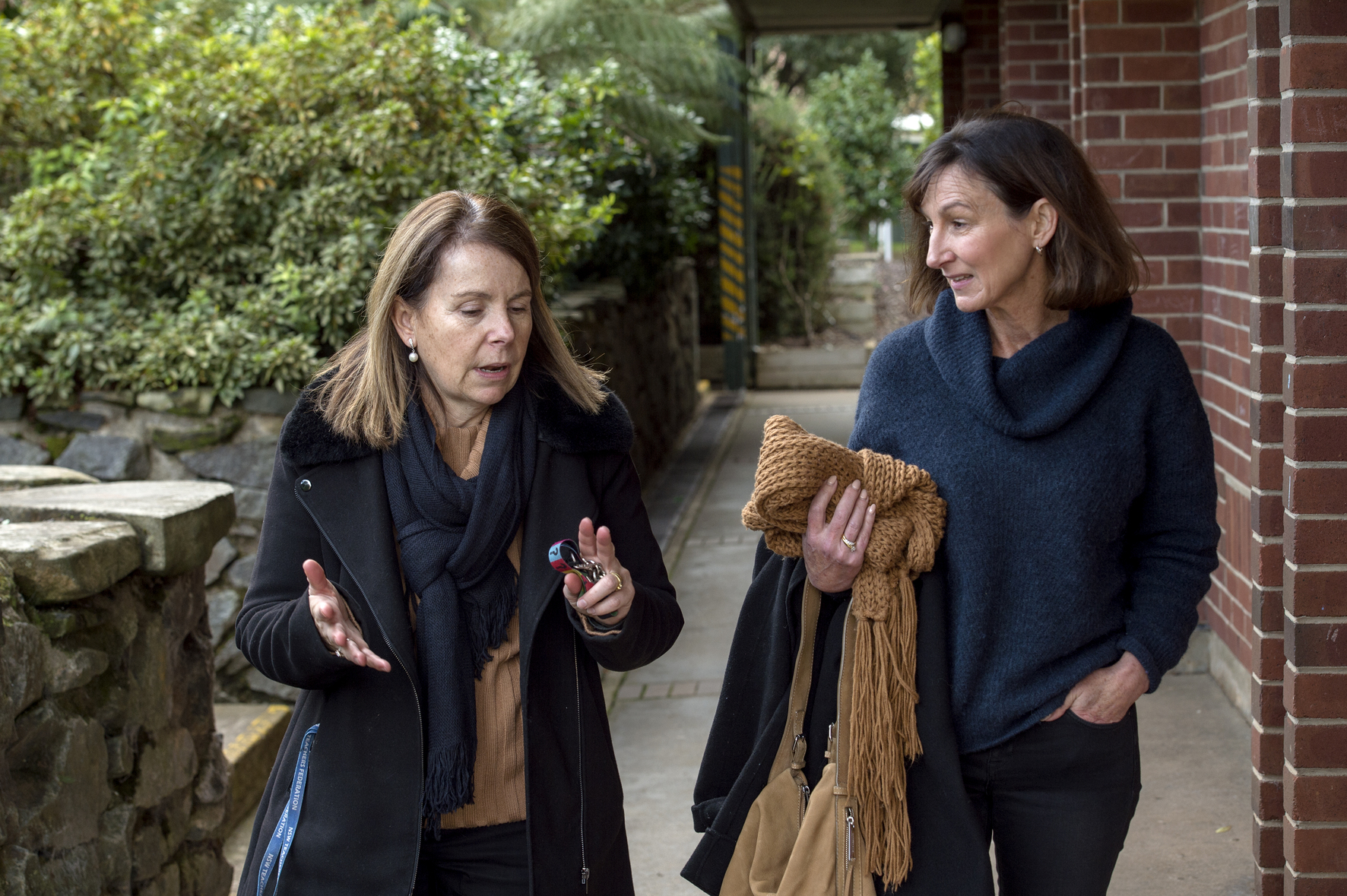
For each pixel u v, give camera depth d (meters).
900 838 1.88
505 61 7.01
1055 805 1.92
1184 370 1.93
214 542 3.16
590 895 1.93
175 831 3.11
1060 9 6.53
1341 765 2.39
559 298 6.99
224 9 6.64
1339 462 2.32
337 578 1.92
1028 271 1.89
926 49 15.58
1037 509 1.86
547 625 1.94
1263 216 2.54
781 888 1.94
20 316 4.95
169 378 4.88
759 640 2.12
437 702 1.84
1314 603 2.36
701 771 2.17
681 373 10.96
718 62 9.43
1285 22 2.29
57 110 5.57
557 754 1.91
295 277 4.90
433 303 1.85
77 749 2.59
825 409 11.80
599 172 7.91
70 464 4.93
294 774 1.88
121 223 5.04
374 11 5.83
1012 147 1.83
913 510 1.91
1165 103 4.54
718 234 13.42
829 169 14.97
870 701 1.89
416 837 1.82
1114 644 1.91
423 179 5.26
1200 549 1.92
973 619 1.88
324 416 1.90
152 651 2.97
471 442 1.96
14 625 2.40
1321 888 2.41
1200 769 3.75
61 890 2.48
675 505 8.07
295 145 5.05
